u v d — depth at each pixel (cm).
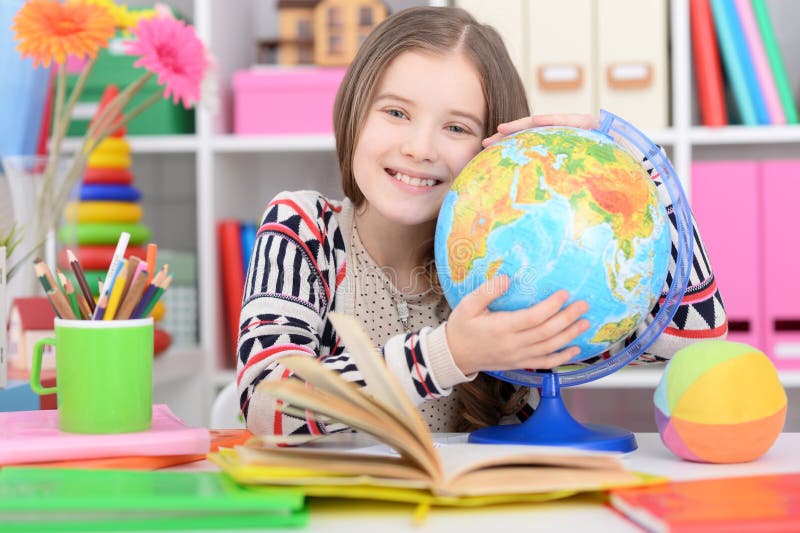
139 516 52
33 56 141
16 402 105
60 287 82
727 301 185
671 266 94
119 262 75
